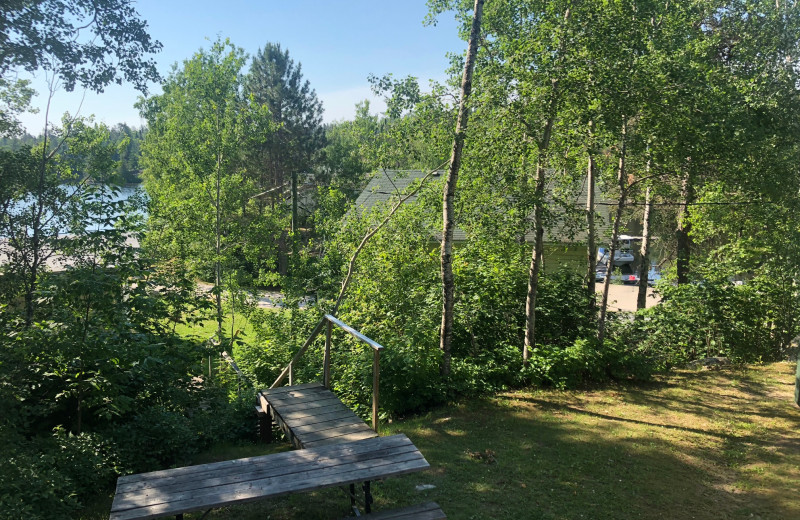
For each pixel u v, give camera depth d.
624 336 10.83
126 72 7.54
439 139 8.96
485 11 9.41
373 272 11.70
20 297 7.26
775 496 4.94
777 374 9.15
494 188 8.91
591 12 7.57
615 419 7.11
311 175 35.16
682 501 4.86
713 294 10.45
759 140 9.33
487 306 9.85
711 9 12.48
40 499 4.32
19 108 7.92
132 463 5.38
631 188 9.93
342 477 3.64
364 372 7.80
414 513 3.69
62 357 5.73
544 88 7.50
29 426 5.89
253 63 32.69
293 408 5.68
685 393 8.28
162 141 24.95
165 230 17.33
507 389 8.49
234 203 18.36
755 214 11.66
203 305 7.05
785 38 12.18
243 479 3.61
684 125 8.34
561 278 10.93
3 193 7.59
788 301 10.61
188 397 6.73
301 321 12.41
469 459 5.73
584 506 4.73
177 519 3.32
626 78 7.62
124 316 6.09
